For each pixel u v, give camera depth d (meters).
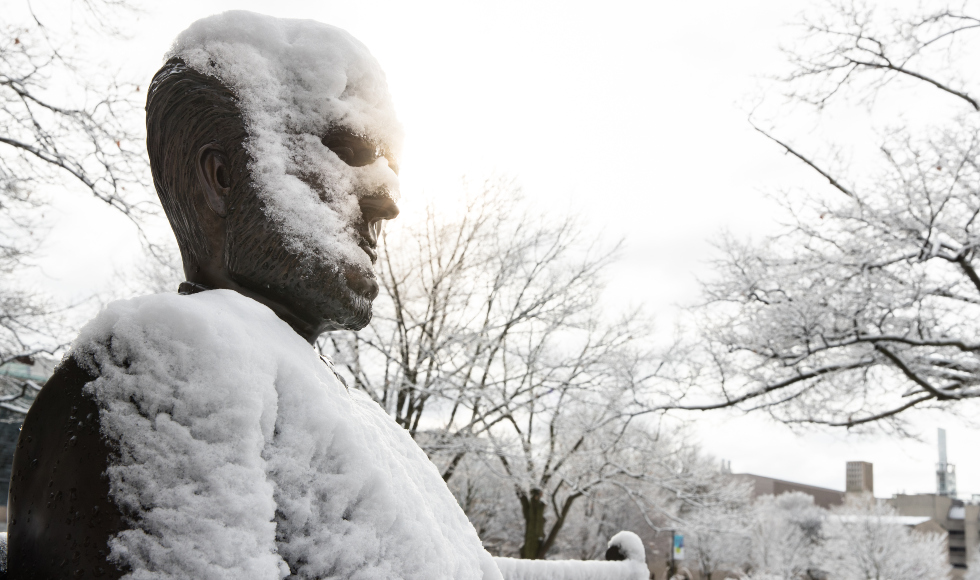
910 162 8.98
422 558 0.94
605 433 13.62
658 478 14.54
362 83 1.11
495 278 12.27
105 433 0.80
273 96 1.05
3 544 1.00
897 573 37.78
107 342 0.85
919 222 8.89
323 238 1.02
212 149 1.03
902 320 9.34
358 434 0.94
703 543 34.47
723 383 10.22
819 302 9.25
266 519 0.80
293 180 1.03
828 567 40.94
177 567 0.75
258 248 1.00
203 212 1.04
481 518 21.03
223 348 0.83
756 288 10.09
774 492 72.06
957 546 68.00
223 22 1.09
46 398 0.86
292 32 1.12
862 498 43.34
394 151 1.13
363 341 11.05
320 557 0.85
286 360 0.91
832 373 9.65
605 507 23.16
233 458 0.80
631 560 5.21
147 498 0.77
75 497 0.79
